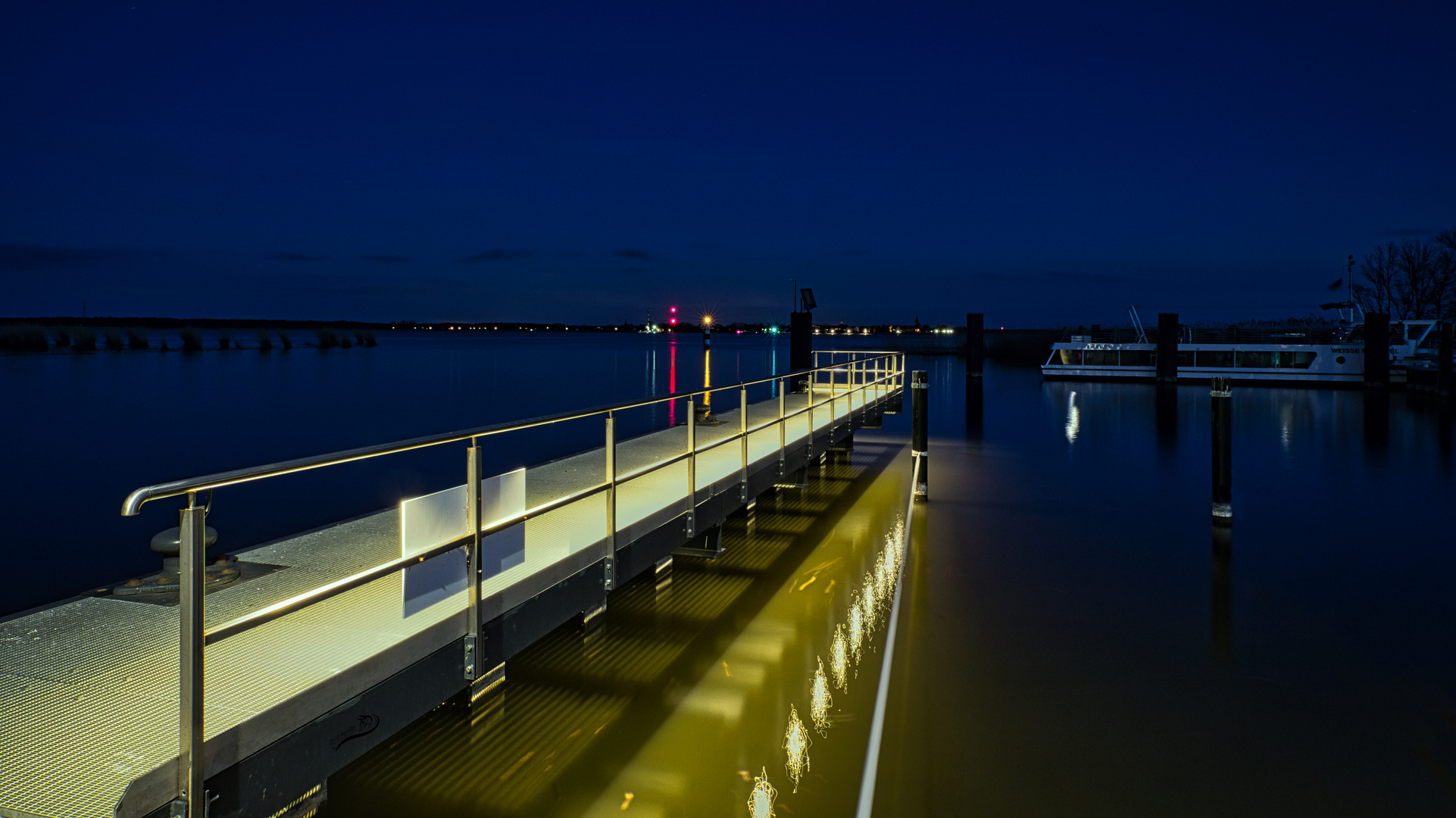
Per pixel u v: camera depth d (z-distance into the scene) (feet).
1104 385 112.47
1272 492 40.47
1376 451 53.88
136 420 85.97
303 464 8.95
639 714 16.12
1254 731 15.90
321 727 9.72
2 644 11.14
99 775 7.95
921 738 15.43
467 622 12.21
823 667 18.61
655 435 34.50
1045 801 13.41
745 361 214.28
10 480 55.77
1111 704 16.97
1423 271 168.96
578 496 15.26
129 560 35.76
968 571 26.45
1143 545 29.94
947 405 86.33
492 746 14.78
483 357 234.99
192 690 7.92
